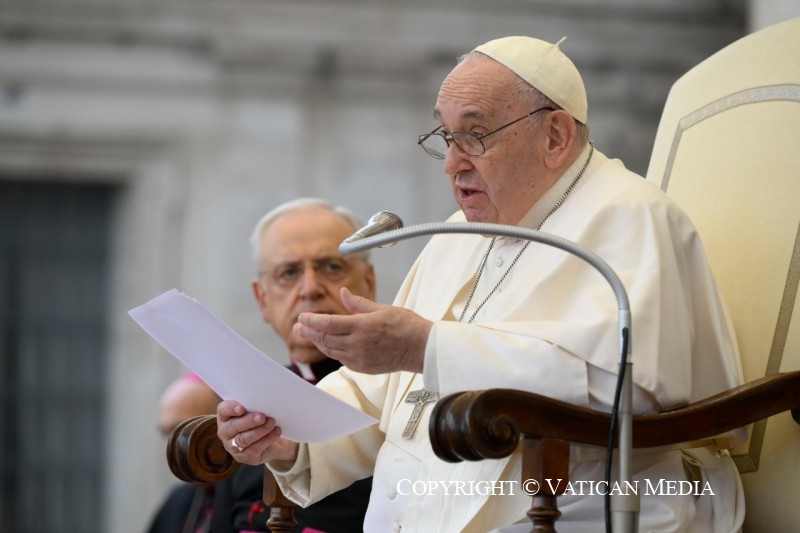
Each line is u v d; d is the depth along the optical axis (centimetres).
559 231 1261
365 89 4575
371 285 1906
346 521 1617
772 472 1242
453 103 1282
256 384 1143
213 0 4544
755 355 1295
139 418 4531
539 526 1006
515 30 4647
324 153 4547
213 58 4569
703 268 1208
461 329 1122
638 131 4678
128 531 4472
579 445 1091
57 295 4578
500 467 1165
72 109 4550
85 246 4597
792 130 1348
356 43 4572
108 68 4559
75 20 4528
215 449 1251
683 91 1514
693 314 1198
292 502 1314
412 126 4566
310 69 4569
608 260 1198
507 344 1113
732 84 1442
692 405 1093
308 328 1112
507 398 998
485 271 1345
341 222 1864
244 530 1728
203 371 1175
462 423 980
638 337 1119
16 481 4506
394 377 1353
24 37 4522
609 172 1300
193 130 4556
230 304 4494
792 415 1179
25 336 4569
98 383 4575
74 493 4519
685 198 1434
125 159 4559
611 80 4688
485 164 1279
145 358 4562
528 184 1293
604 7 4669
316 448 1305
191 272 4509
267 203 4538
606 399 1102
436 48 4591
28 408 4553
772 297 1300
